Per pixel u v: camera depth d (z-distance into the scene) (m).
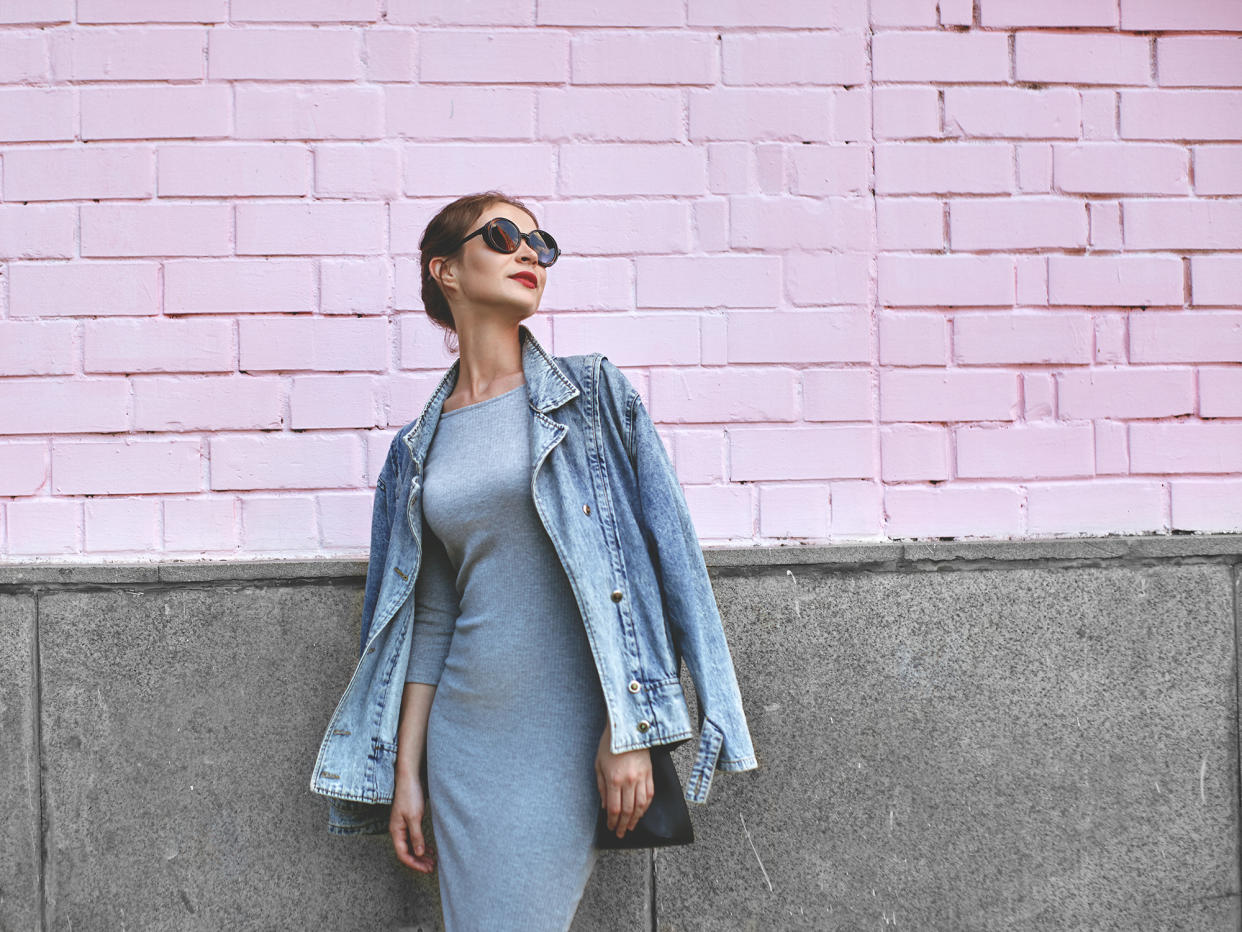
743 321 2.48
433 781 1.83
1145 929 2.37
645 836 1.74
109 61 2.44
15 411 2.40
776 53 2.51
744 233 2.49
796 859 2.35
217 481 2.41
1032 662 2.38
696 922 2.34
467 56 2.48
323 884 2.32
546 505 1.80
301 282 2.44
